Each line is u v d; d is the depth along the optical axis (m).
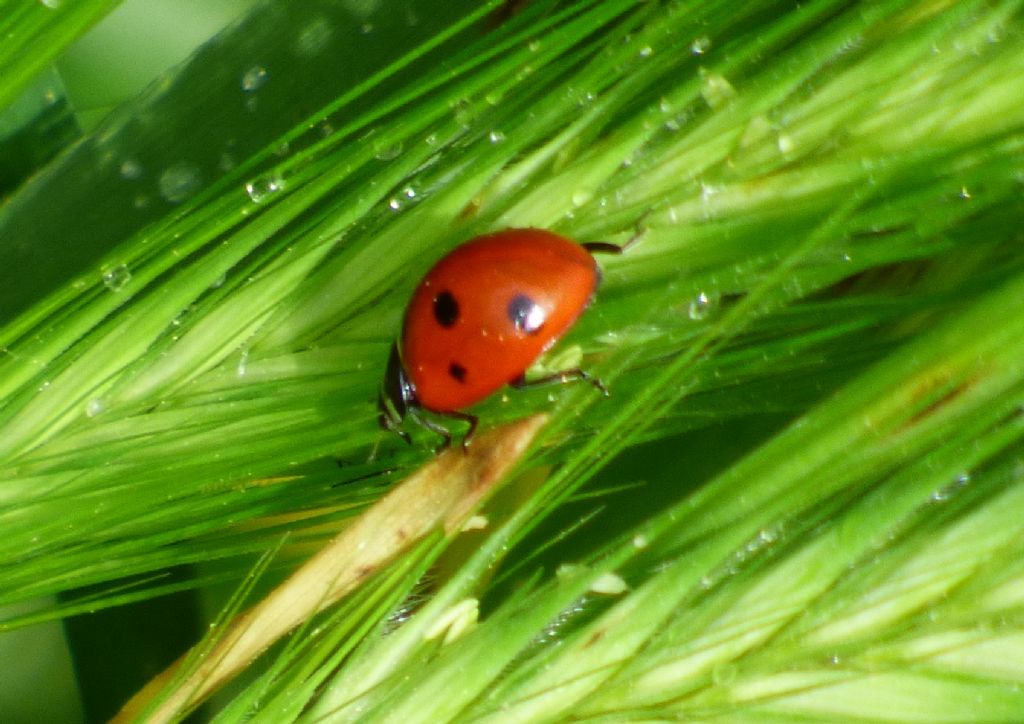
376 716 0.09
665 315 0.10
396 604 0.09
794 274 0.10
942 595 0.09
